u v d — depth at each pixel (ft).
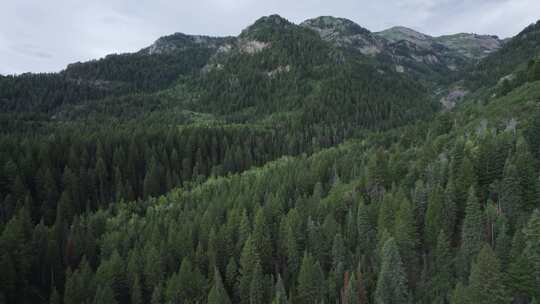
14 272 287.28
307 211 324.19
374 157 365.20
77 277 276.62
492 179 276.82
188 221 338.54
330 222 284.41
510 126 325.21
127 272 290.35
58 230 354.74
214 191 447.42
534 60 502.38
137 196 532.73
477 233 224.74
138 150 578.66
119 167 531.09
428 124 522.88
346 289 226.79
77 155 534.37
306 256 247.91
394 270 221.05
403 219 252.42
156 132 642.22
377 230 272.51
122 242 341.21
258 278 251.19
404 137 501.97
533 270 194.18
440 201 257.75
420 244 261.24
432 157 334.44
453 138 361.92
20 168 463.42
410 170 336.08
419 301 213.66
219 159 631.56
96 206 485.56
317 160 479.41
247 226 303.27
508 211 244.42
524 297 192.75
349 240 276.82
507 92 488.02
